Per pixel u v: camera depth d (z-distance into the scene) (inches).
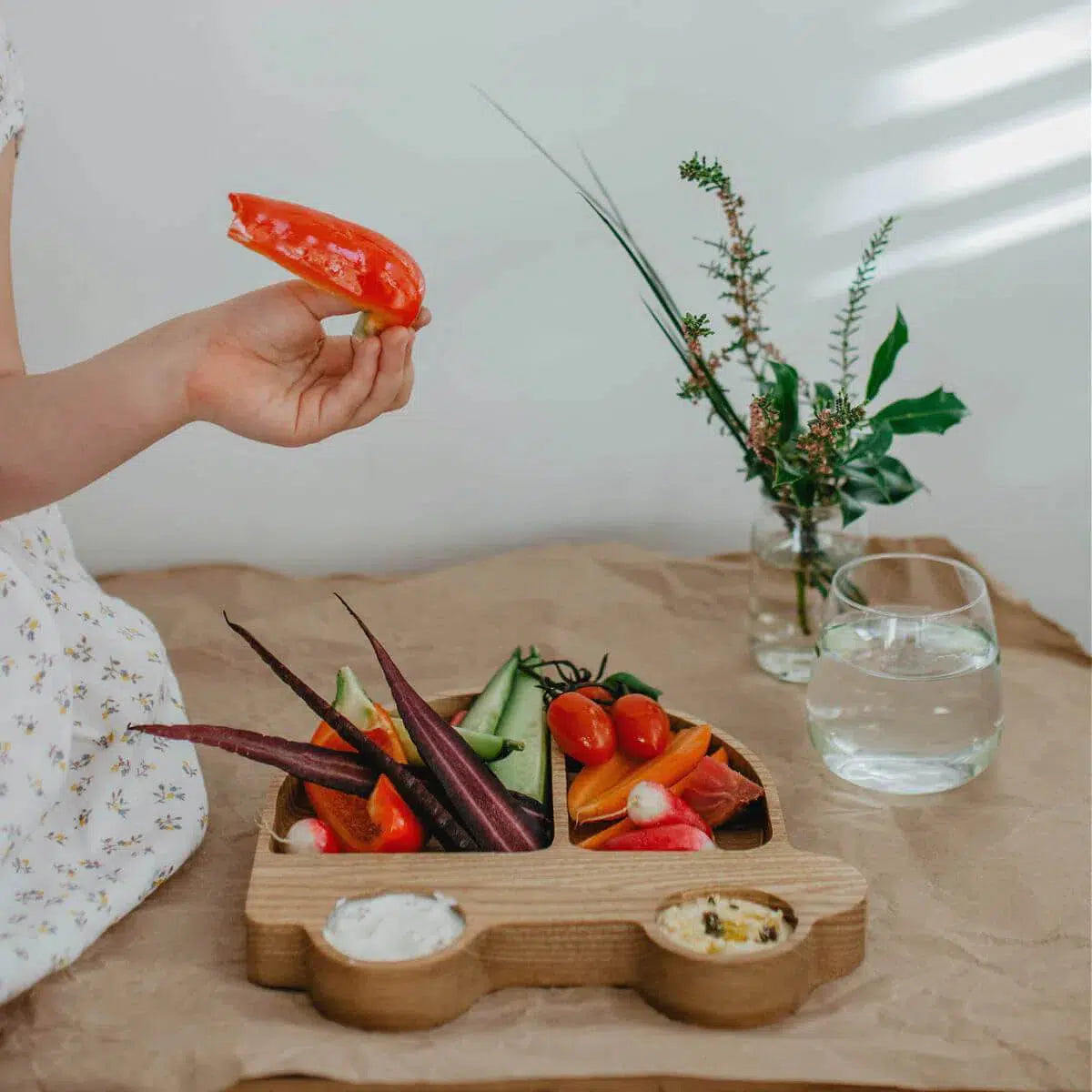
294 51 49.1
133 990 31.7
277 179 50.8
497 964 31.5
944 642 38.2
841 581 39.5
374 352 32.1
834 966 31.9
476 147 50.7
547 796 38.7
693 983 29.9
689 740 38.2
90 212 50.6
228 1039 29.9
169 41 48.7
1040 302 53.6
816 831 38.0
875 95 50.8
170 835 36.1
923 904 34.9
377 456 55.3
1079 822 38.6
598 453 55.7
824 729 39.6
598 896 32.1
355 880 32.8
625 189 51.6
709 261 52.7
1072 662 48.9
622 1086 29.2
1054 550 57.6
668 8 49.3
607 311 53.3
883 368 43.8
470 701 41.4
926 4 49.7
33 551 38.3
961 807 39.3
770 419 42.0
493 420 54.9
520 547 57.3
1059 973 32.2
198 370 32.0
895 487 43.3
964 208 52.3
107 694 37.4
